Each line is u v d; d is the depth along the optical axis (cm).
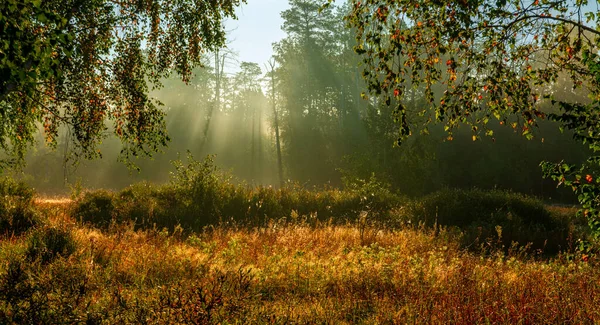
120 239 944
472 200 1731
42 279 506
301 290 632
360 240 1122
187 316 382
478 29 563
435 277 660
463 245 1165
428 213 1689
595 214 529
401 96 541
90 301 446
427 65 580
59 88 1086
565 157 3809
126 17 1126
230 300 429
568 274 655
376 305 552
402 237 1166
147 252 798
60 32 419
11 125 1240
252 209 1761
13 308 397
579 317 472
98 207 1673
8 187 1608
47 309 400
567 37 635
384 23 534
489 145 3966
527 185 3841
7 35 384
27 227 1095
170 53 1200
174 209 1652
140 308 413
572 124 561
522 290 571
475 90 607
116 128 1191
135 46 1151
